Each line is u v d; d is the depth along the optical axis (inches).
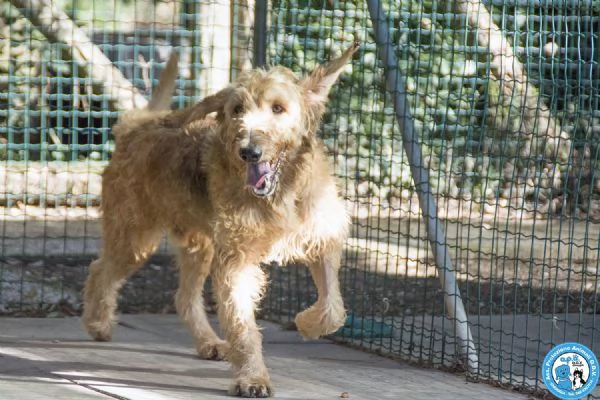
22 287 391.2
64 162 532.7
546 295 409.1
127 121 337.4
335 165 388.8
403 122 318.0
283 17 440.5
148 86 550.3
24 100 555.5
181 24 475.5
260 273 288.8
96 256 426.9
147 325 372.5
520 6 365.1
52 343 336.5
